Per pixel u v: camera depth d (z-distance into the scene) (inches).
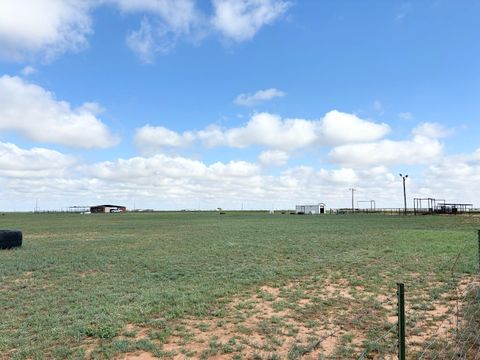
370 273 586.9
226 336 326.3
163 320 367.9
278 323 357.1
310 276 582.9
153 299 445.4
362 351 287.6
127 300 446.0
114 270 656.4
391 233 1309.1
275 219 2832.2
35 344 310.0
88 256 821.9
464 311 377.1
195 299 443.8
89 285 535.2
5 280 581.0
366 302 426.9
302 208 5329.7
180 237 1285.7
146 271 639.1
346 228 1619.1
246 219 2891.2
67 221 2898.6
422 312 382.9
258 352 289.0
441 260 686.5
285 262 714.2
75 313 393.7
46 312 402.9
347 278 560.1
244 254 824.3
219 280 555.2
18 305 434.9
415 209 3902.6
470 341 297.3
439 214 3449.8
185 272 620.4
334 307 413.1
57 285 540.1
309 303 430.0
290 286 517.7
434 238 1090.7
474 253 757.9
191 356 285.1
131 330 342.0
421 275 563.5
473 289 464.4
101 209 7568.9
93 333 331.3
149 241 1163.3
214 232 1492.4
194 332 338.0
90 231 1684.3
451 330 325.7
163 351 291.4
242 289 502.0
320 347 298.4
